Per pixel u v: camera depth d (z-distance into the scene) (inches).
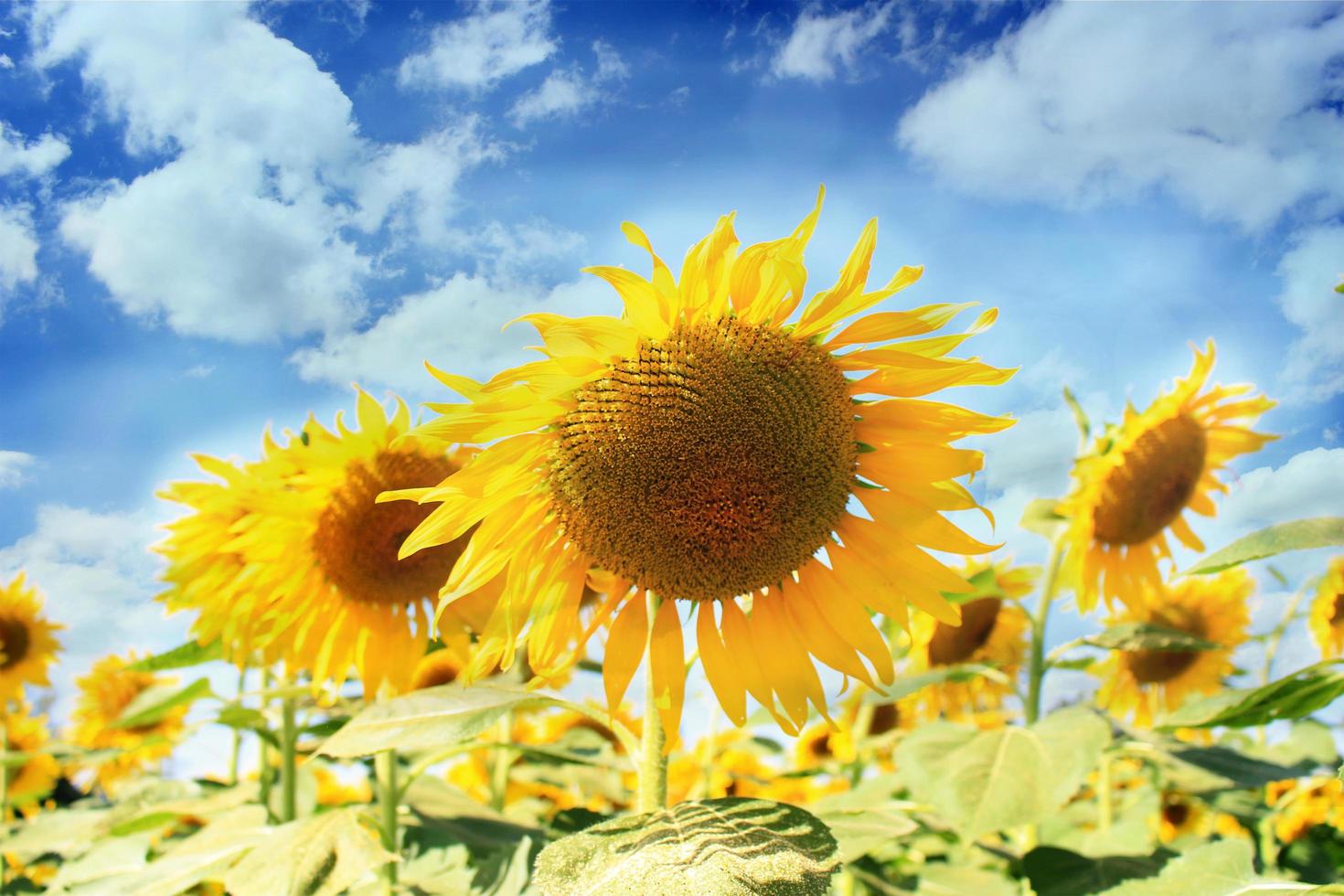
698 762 51.6
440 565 30.4
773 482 20.4
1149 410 34.4
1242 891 20.9
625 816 19.1
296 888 20.9
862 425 21.2
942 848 37.7
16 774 53.2
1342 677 24.2
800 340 20.6
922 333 20.2
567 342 18.9
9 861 41.3
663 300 19.3
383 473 29.6
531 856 26.8
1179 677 43.8
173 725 53.6
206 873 24.3
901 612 21.3
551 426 20.5
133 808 38.9
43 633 53.1
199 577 30.0
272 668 31.4
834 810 25.4
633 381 20.1
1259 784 29.9
